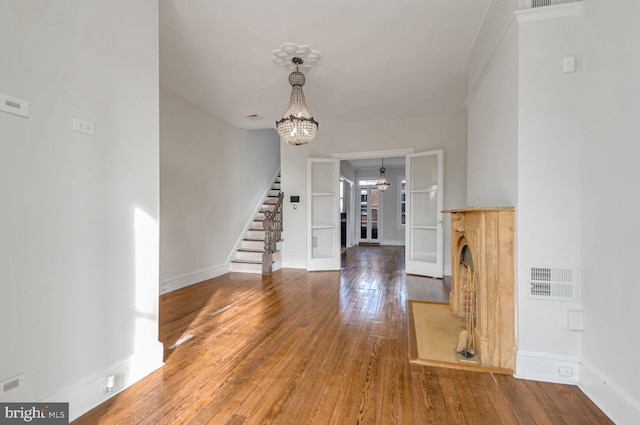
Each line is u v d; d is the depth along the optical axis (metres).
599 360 1.85
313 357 2.44
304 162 6.30
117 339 1.97
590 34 1.91
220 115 5.45
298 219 6.30
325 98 4.59
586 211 1.96
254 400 1.88
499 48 2.47
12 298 1.44
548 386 2.02
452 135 5.42
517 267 2.15
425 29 2.83
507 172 2.33
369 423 1.67
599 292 1.85
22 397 1.48
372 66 3.56
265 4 2.47
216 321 3.24
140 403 1.85
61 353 1.64
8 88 1.43
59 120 1.65
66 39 1.68
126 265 2.05
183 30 2.84
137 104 2.14
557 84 2.06
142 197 2.18
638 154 1.56
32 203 1.52
